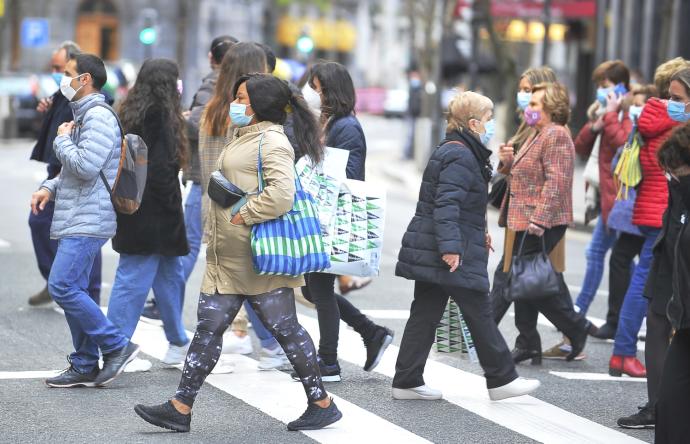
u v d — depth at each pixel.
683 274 13.43
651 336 15.80
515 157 19.31
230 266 14.58
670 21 55.31
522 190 19.11
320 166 16.47
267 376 18.12
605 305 26.48
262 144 14.30
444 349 17.12
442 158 16.00
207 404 16.30
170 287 18.22
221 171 14.59
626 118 21.47
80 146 16.19
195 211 20.98
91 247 16.58
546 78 19.81
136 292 17.55
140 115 17.20
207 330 14.66
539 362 19.78
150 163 17.20
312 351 14.95
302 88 19.77
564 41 75.19
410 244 16.23
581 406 16.95
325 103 17.84
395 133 113.75
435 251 16.06
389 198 53.38
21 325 21.75
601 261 22.45
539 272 18.89
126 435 14.69
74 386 17.06
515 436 15.18
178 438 14.59
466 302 16.23
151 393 16.86
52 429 14.88
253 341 20.98
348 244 16.83
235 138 14.66
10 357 19.09
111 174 16.55
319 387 15.03
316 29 177.50
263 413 15.88
